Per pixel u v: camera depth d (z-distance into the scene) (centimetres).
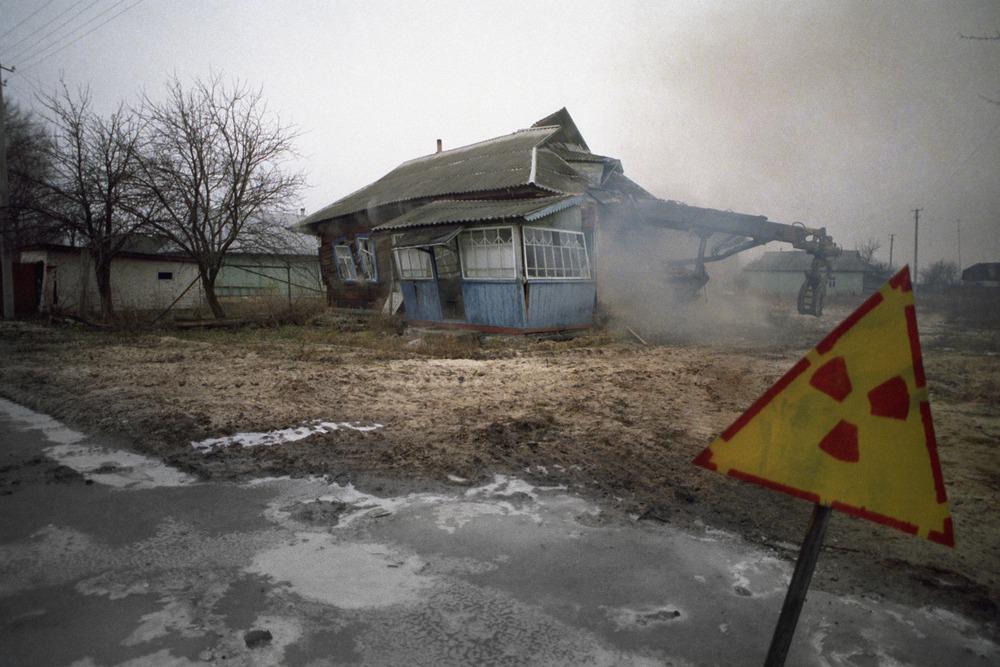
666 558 281
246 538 302
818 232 1566
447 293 1356
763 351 1025
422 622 228
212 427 493
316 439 462
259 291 2703
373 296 1731
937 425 541
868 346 139
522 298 1079
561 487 371
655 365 848
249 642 213
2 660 202
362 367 840
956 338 1312
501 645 214
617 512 334
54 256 2039
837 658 209
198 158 1641
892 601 246
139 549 289
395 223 1279
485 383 705
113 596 246
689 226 1419
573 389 665
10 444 470
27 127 2423
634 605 241
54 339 1279
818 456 143
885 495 136
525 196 1365
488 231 1112
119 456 438
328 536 304
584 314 1245
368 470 398
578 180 1566
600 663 204
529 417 526
